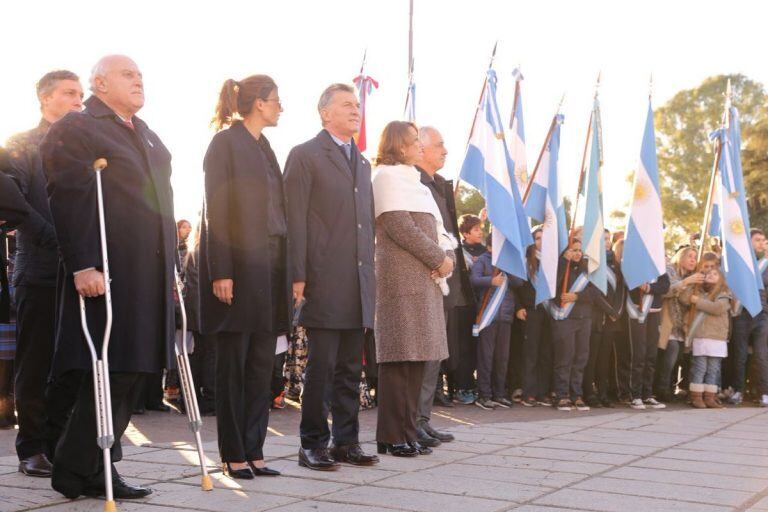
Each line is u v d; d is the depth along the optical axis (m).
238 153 4.46
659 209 9.60
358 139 9.49
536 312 9.21
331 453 5.09
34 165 4.53
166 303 3.95
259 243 4.44
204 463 4.21
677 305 9.91
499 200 8.70
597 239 9.15
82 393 3.89
